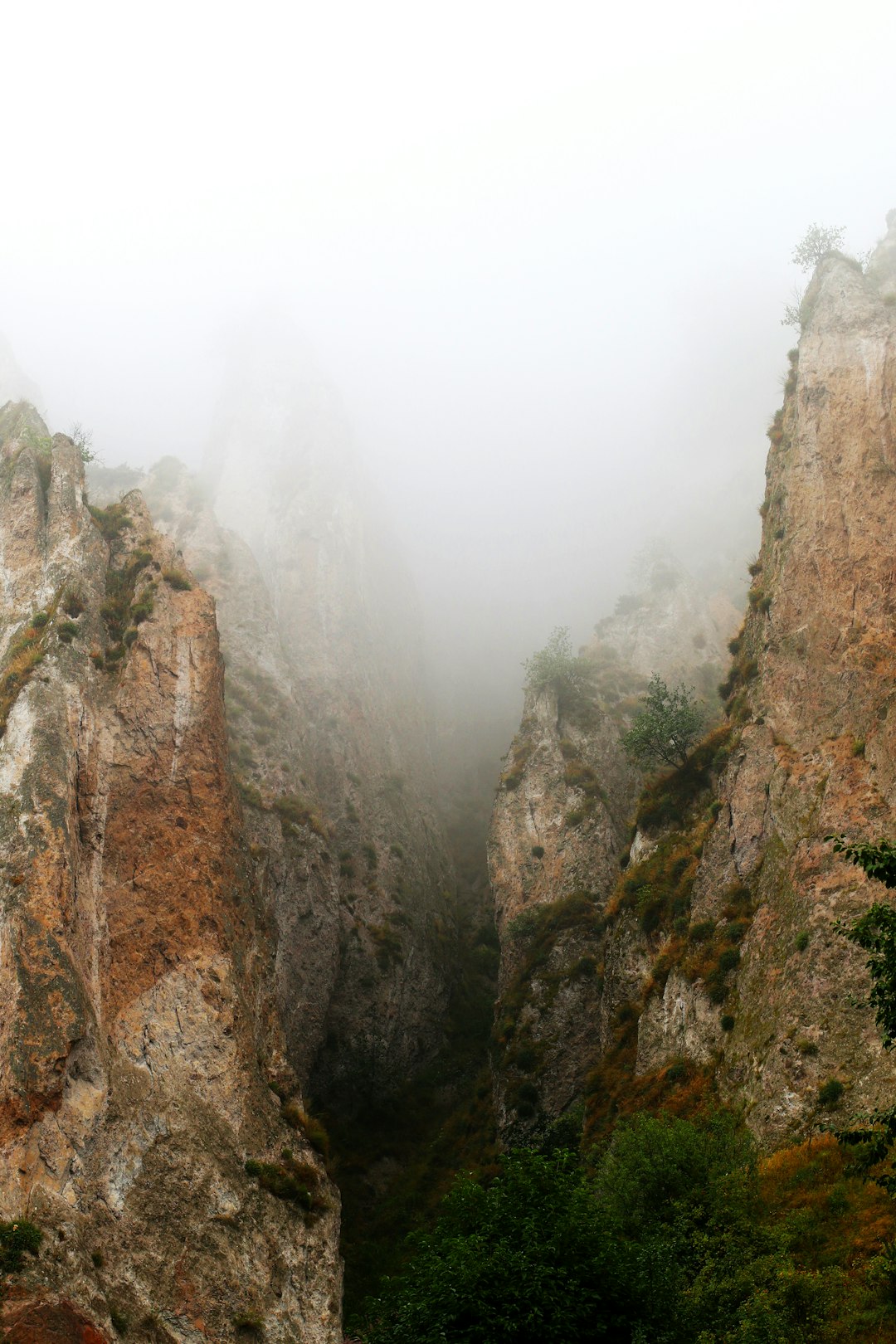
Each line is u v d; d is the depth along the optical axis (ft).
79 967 107.24
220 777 134.10
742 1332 68.80
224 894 126.93
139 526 151.74
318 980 199.93
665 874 156.56
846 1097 96.58
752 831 135.54
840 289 163.43
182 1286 95.66
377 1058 201.26
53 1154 95.66
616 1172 91.20
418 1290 69.36
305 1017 194.49
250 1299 98.94
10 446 155.53
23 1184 92.43
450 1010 222.69
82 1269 89.76
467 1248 69.62
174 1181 102.12
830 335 159.12
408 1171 182.19
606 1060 148.87
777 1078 104.78
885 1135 66.64
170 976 116.16
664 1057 132.05
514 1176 78.95
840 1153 89.45
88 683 128.36
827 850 118.11
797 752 134.31
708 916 136.87
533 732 238.89
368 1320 71.20
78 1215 93.81
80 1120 99.40
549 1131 149.18
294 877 205.57
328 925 206.80
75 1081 101.45
